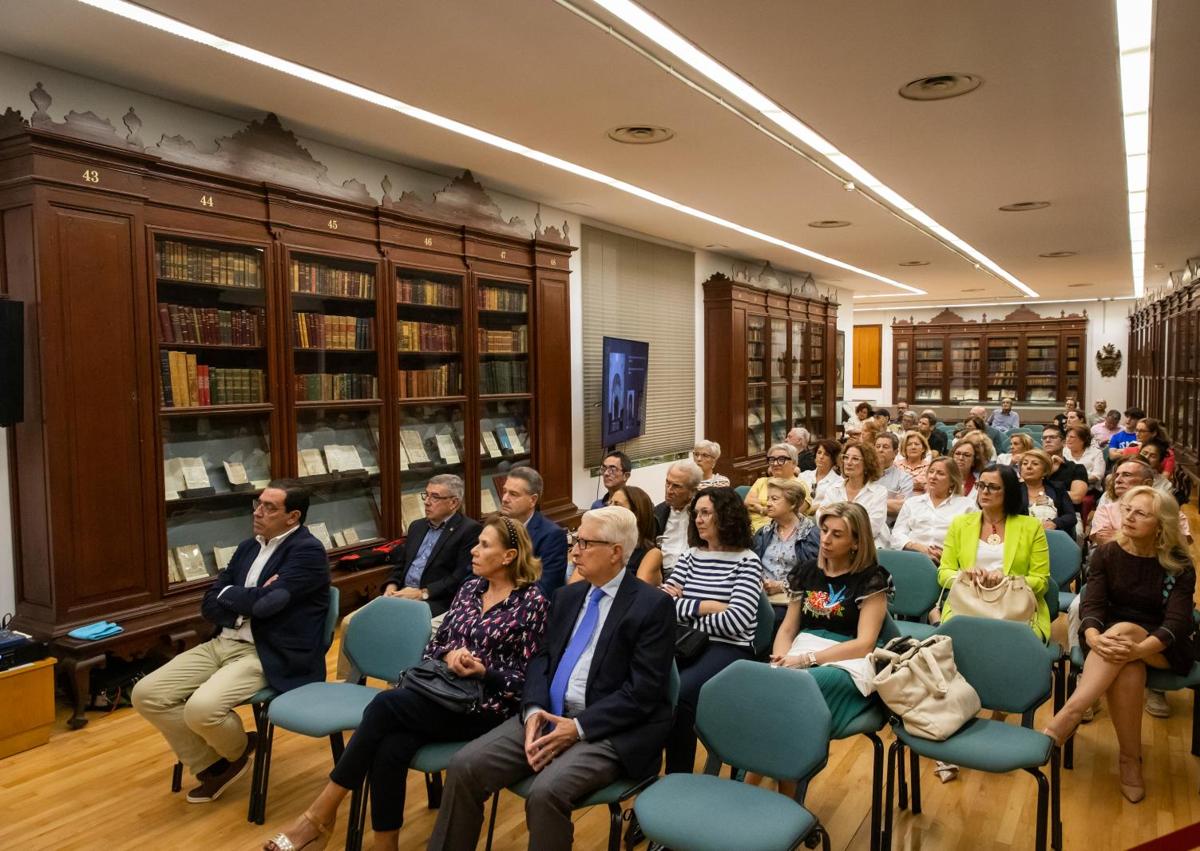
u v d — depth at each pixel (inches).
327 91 185.6
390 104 194.5
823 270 515.5
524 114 200.5
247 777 137.8
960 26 150.5
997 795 128.9
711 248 421.1
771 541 162.9
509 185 276.5
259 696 128.0
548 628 113.4
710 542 138.6
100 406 165.6
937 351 810.8
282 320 200.2
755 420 455.8
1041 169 255.9
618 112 199.2
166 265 177.9
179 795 132.2
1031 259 462.6
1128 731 126.1
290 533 139.3
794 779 95.6
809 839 96.8
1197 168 250.7
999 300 749.9
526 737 101.8
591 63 167.6
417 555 175.8
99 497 165.6
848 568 126.3
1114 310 738.2
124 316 169.0
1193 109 195.3
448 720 108.0
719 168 253.0
